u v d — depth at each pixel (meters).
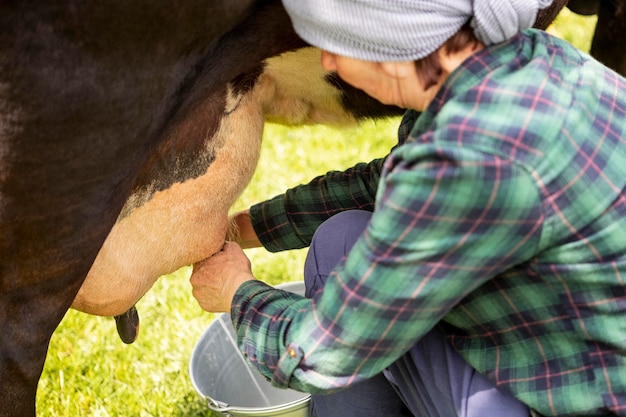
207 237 2.47
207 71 1.97
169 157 2.32
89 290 2.40
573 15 5.04
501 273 1.82
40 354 2.10
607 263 1.75
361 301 1.77
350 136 4.41
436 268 1.71
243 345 2.03
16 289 1.98
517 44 1.80
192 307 3.42
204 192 2.41
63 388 3.06
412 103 1.87
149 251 2.41
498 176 1.62
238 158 2.45
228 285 2.26
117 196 1.97
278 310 2.00
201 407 2.98
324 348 1.85
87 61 1.72
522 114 1.68
